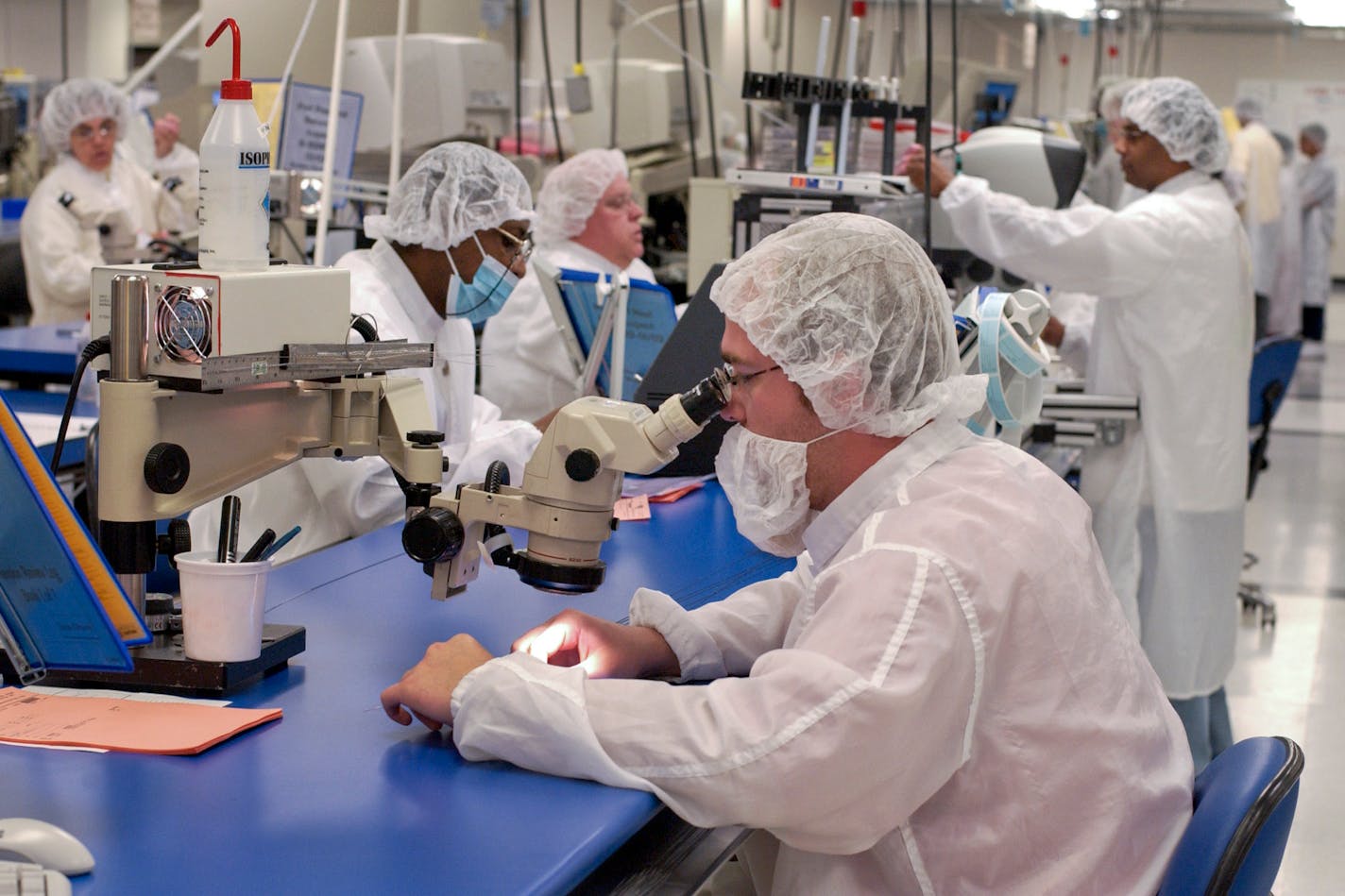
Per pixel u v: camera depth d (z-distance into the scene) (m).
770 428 1.23
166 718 1.22
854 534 1.19
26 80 6.88
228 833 1.01
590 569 1.29
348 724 1.24
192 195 5.23
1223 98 12.99
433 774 1.13
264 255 1.26
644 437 1.24
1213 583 3.13
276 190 2.71
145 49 6.88
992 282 3.38
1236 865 1.09
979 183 3.08
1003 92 5.27
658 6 6.11
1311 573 4.95
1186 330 3.02
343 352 1.30
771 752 1.06
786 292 1.19
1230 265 3.07
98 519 1.25
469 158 2.22
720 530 2.08
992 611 1.11
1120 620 1.26
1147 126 3.12
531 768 1.14
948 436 1.26
